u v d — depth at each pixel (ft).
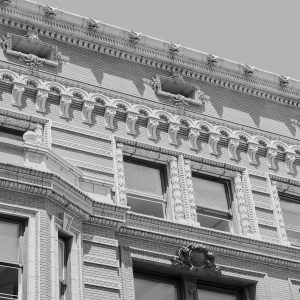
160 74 110.11
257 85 117.19
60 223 81.15
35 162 81.41
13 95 95.81
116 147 98.89
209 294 94.02
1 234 76.79
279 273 98.37
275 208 105.29
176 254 92.53
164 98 107.65
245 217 101.71
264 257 98.07
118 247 88.74
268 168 109.50
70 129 96.84
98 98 101.55
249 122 112.78
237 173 106.11
